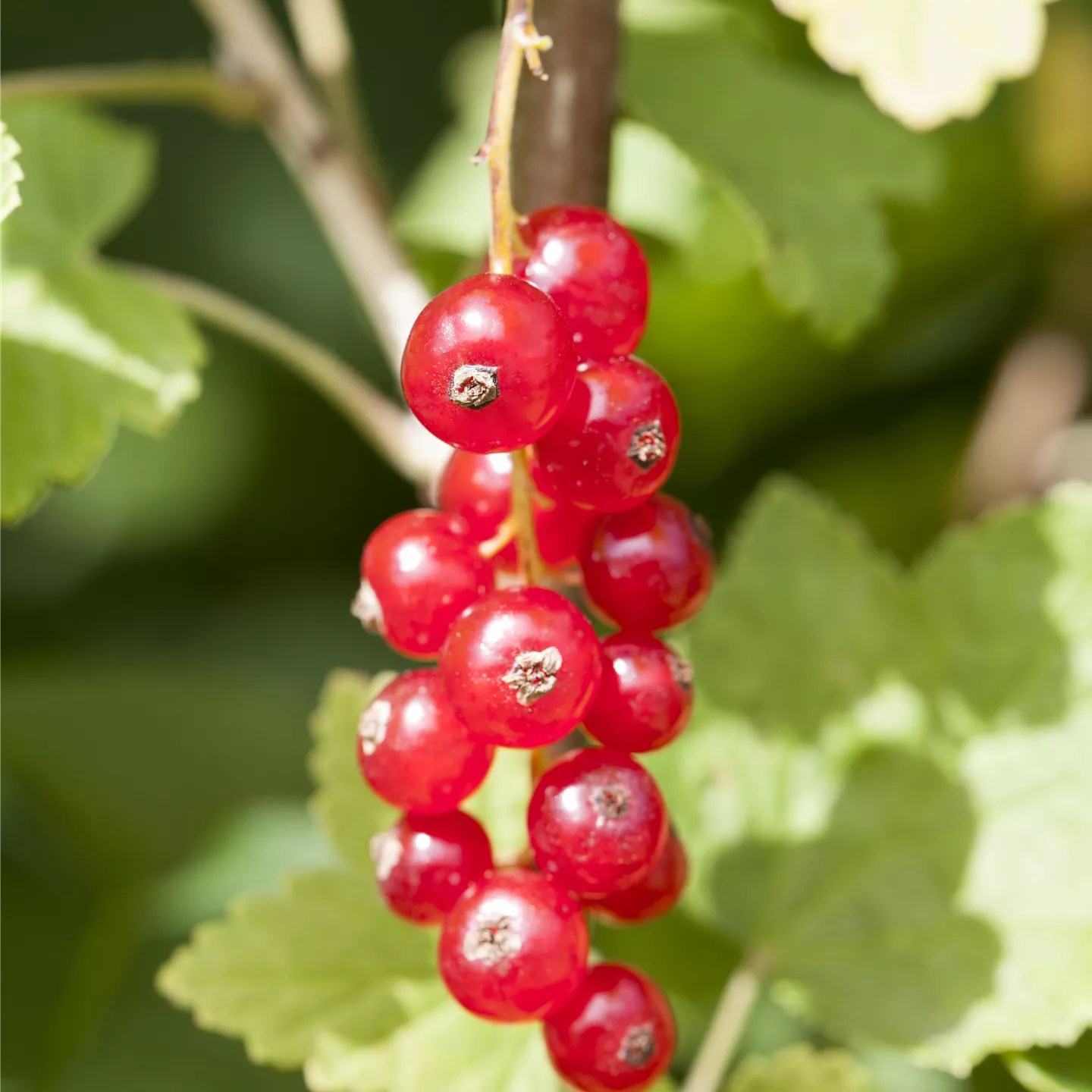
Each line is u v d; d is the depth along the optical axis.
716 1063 0.31
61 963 0.38
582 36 0.30
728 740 0.32
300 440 0.48
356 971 0.30
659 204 0.35
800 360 0.45
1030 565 0.31
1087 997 0.30
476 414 0.27
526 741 0.27
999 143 0.44
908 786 0.31
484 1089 0.30
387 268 0.33
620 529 0.28
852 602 0.32
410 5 0.52
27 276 0.32
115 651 0.49
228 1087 0.37
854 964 0.31
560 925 0.28
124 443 0.47
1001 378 0.45
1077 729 0.31
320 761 0.31
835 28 0.29
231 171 0.49
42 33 0.51
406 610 0.28
